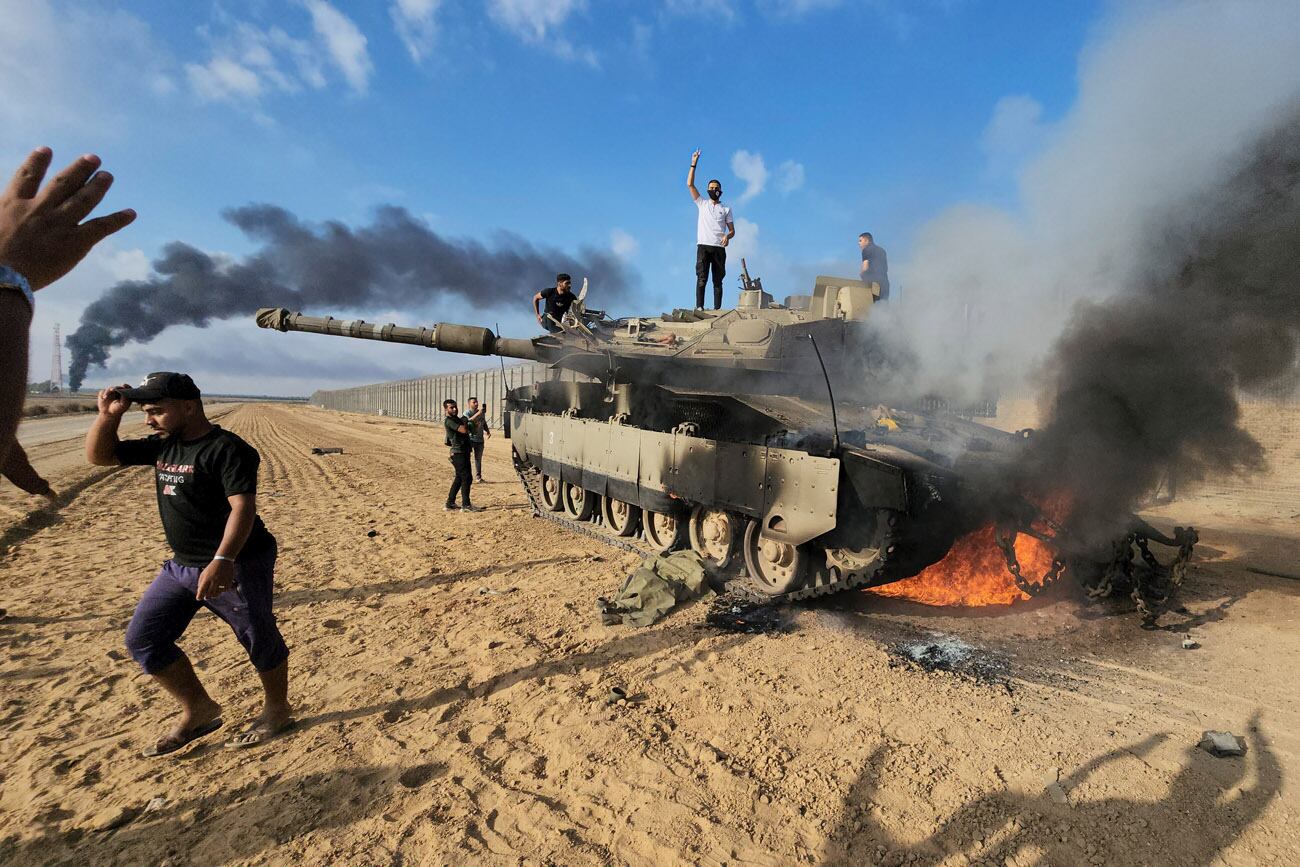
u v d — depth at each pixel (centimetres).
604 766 364
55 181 117
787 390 771
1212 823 315
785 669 492
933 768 361
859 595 678
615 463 866
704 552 763
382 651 532
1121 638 560
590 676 480
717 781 350
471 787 346
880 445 593
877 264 995
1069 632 574
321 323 910
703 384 800
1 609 611
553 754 379
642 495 805
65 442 2609
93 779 358
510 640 549
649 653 523
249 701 446
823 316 836
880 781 350
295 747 388
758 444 642
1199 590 688
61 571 775
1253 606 635
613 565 796
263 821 319
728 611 623
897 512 513
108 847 303
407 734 402
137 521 1107
